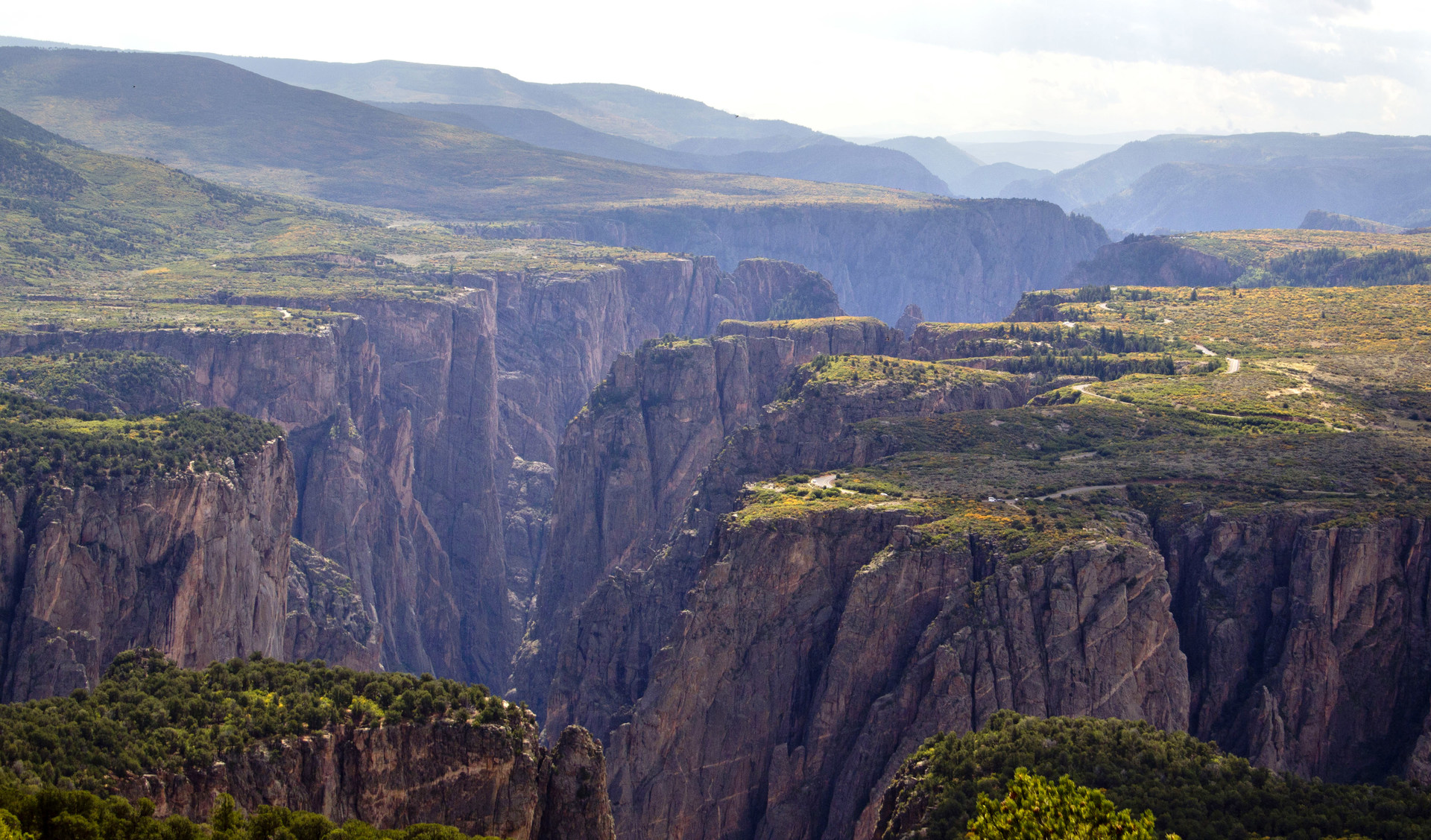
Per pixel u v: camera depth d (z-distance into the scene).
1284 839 131.50
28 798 105.31
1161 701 186.00
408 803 129.38
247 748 123.38
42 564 189.88
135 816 108.69
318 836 113.81
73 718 125.81
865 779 186.38
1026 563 191.12
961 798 144.50
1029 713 182.12
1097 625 186.00
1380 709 190.50
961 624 190.25
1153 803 138.50
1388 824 131.38
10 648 187.00
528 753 134.62
